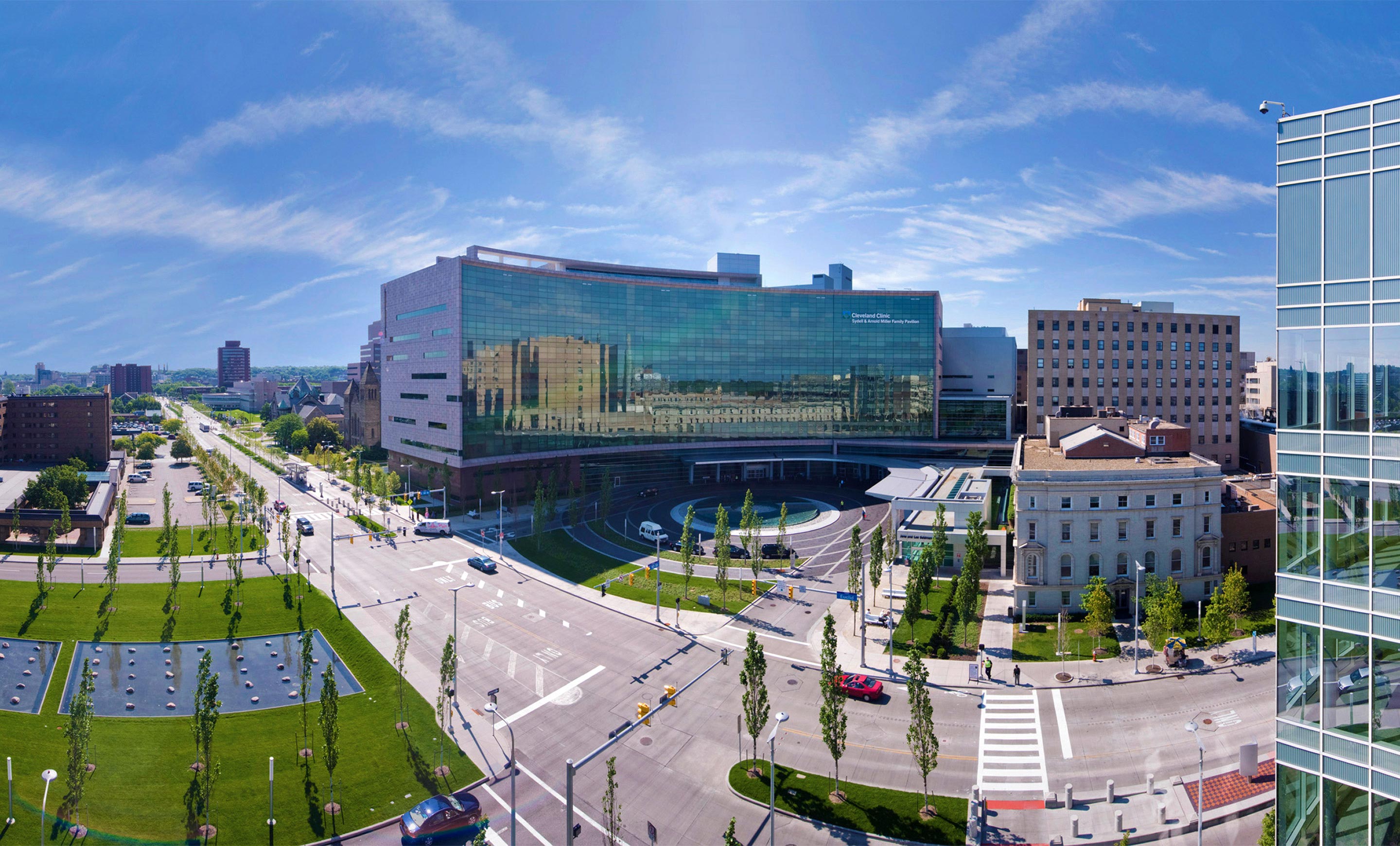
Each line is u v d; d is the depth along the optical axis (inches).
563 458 5748.0
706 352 6195.9
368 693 2247.8
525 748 1931.6
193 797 1700.3
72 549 3826.3
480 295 5191.9
